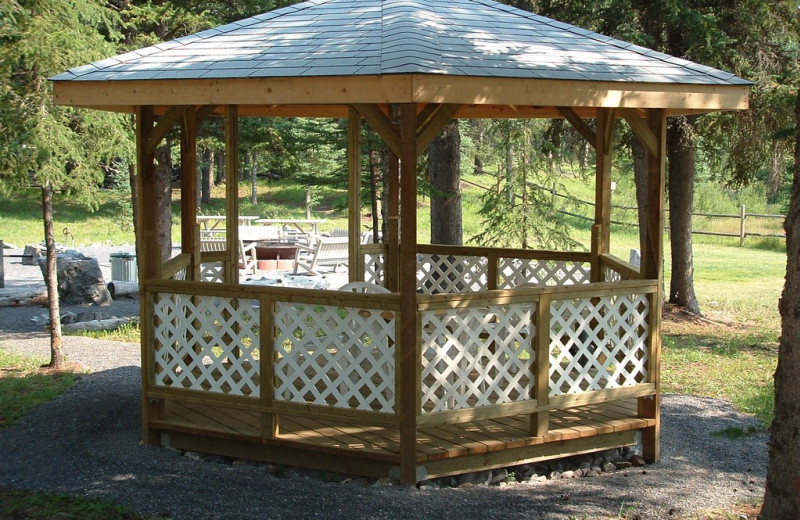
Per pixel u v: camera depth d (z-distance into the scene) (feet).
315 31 21.03
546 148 46.47
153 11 38.32
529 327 19.66
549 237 50.08
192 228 25.49
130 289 48.42
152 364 20.88
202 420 20.80
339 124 44.04
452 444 18.92
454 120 39.01
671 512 17.70
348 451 18.63
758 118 38.65
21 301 45.32
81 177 28.27
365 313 23.25
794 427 15.03
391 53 17.71
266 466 19.69
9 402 24.85
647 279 21.20
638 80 18.98
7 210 96.12
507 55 19.02
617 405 22.80
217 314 20.02
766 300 52.80
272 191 120.37
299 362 26.35
